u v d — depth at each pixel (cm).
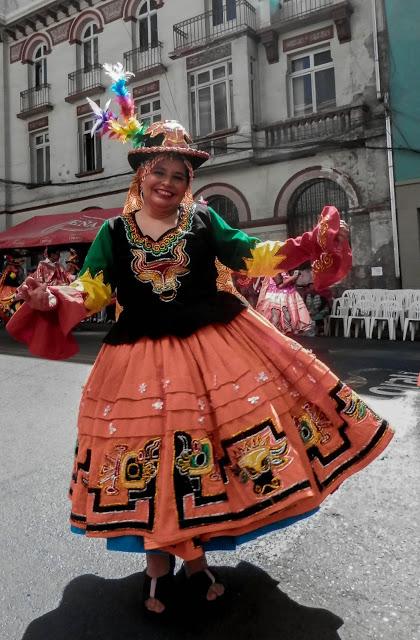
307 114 1423
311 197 1420
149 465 188
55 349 203
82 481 199
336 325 1164
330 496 296
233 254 218
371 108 1314
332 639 184
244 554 243
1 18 1958
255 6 1492
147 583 207
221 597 210
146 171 210
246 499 186
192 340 201
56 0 1831
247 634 189
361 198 1326
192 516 182
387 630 186
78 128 1827
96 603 212
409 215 1259
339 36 1357
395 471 328
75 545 259
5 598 216
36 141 1972
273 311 915
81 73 1825
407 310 1090
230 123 1503
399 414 470
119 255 211
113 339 207
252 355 203
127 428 190
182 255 206
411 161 1257
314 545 246
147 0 1677
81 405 209
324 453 204
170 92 1605
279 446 189
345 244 204
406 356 845
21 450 405
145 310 205
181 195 210
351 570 224
